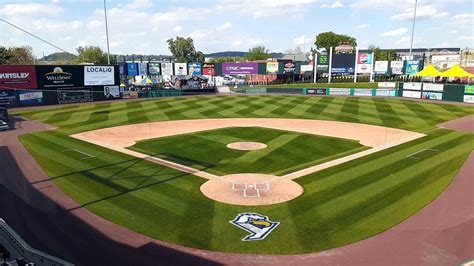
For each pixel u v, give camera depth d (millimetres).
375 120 44344
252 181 22672
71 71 60562
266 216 17672
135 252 14406
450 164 25672
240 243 15094
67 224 16859
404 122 43000
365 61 92625
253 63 89062
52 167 25516
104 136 35688
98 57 134375
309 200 19578
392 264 13445
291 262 13695
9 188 21531
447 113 49125
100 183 22297
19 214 17969
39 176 23641
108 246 14875
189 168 25344
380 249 14508
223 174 24047
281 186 21750
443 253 14172
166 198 19938
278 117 46750
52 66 58406
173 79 87312
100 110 52562
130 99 65438
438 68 121625
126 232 16062
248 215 17781
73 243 15125
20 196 20250
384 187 21281
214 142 32938
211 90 77000
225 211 18266
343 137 34906
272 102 60156
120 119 45438
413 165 25500
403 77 95062
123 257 14047
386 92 69562
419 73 71625
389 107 54500
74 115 48375
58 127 40438
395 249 14484
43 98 58125
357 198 19719
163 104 58312
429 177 22953
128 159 27500
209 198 19938
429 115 47625
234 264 13586
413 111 50812
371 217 17391
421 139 33969
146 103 59656
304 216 17625
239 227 16516
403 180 22438
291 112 50469
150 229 16328
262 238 15516
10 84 54688
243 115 48219
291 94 73625
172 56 139000
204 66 86375
